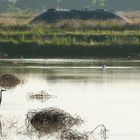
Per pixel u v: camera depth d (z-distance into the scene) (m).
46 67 77.69
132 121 40.66
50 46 97.75
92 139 35.78
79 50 97.44
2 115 42.81
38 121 40.19
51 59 90.94
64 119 40.47
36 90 55.50
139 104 47.41
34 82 61.69
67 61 87.00
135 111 44.22
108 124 39.78
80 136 36.09
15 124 39.88
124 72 71.12
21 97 51.09
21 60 88.81
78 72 71.25
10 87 58.00
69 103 48.00
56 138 36.12
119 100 49.34
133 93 53.31
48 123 40.03
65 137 36.03
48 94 52.16
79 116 41.78
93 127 39.00
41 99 50.16
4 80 60.59
